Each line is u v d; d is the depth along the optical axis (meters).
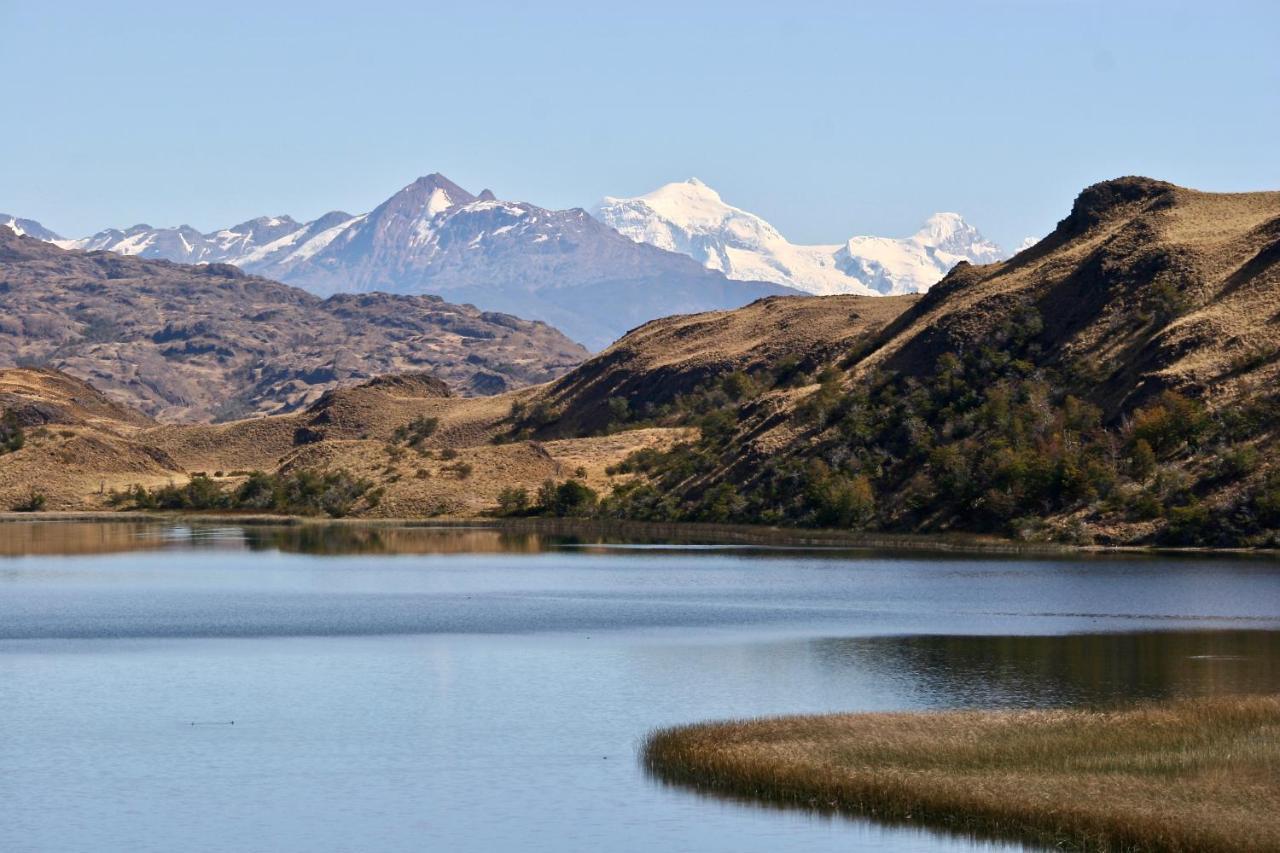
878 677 117.94
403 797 83.44
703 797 81.94
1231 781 77.88
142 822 79.56
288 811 81.12
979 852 71.56
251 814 80.75
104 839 76.75
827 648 134.88
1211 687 111.31
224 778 87.81
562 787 84.69
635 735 97.56
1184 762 81.62
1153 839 69.00
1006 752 84.44
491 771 88.62
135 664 126.56
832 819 77.12
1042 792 76.31
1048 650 132.25
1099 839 70.19
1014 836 72.19
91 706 107.94
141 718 103.75
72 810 81.62
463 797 83.19
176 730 100.12
